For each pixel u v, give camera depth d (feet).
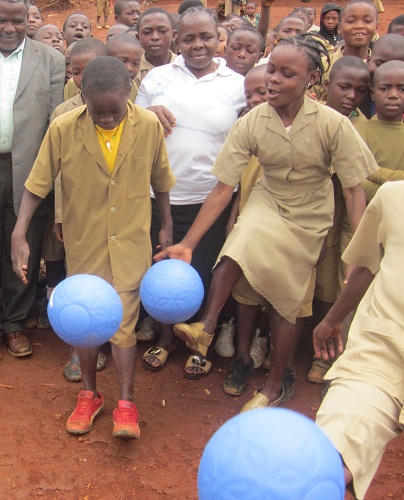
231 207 15.19
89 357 12.34
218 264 12.09
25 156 14.55
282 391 13.51
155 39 16.87
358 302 9.65
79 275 10.60
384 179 13.52
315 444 6.35
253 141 12.34
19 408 13.29
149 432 12.73
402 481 11.61
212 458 6.37
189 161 14.67
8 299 15.43
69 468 11.64
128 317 12.25
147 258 12.64
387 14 61.67
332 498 6.30
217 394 14.15
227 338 15.55
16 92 14.32
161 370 14.90
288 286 12.34
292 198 12.53
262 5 21.81
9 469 11.52
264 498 6.07
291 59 11.36
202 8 14.49
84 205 12.17
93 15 65.62
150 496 11.09
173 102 14.61
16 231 12.14
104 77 10.80
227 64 17.93
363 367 8.16
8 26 14.01
